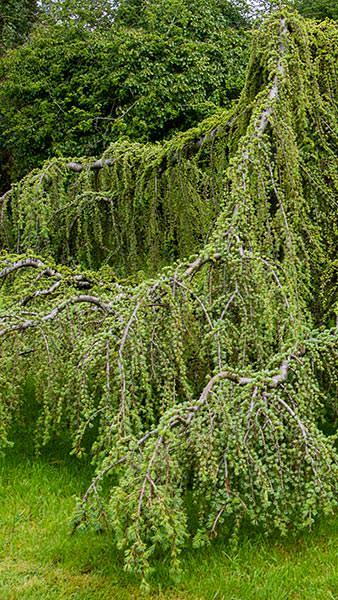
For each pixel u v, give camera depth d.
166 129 12.30
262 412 2.90
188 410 2.77
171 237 4.93
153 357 3.36
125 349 3.19
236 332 3.29
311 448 2.80
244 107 4.43
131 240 5.20
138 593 2.80
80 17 13.73
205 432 2.70
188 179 4.79
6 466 4.09
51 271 4.13
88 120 12.09
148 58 12.07
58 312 3.65
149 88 11.77
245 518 3.28
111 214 5.34
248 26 14.34
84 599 2.77
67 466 4.11
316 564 2.97
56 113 12.59
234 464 2.71
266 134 3.64
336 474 2.83
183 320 3.31
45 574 2.95
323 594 2.75
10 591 2.81
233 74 12.53
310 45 4.38
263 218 3.51
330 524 3.31
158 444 2.60
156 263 5.00
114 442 2.94
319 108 4.21
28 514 3.51
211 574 2.89
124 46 11.94
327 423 4.12
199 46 12.25
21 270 4.79
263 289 3.19
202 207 4.72
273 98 3.79
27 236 5.31
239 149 3.59
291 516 3.20
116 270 5.39
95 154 12.45
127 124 11.99
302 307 3.57
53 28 13.27
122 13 13.94
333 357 3.36
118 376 3.08
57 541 3.19
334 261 4.02
